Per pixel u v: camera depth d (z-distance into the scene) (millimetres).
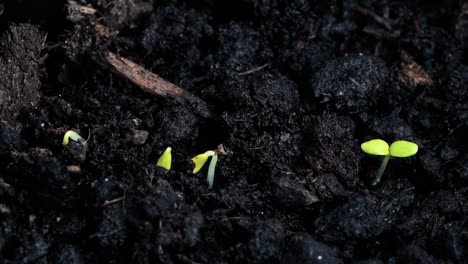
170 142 250
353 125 259
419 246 236
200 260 228
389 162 255
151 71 272
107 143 245
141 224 228
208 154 240
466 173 252
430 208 244
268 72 271
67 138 240
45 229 233
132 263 227
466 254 239
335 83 261
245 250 226
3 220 233
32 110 255
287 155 250
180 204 233
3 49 250
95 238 228
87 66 264
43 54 264
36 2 268
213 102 262
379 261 232
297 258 226
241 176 247
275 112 256
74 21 267
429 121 266
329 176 245
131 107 258
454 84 270
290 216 244
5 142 240
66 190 230
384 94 271
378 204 241
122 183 235
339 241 237
